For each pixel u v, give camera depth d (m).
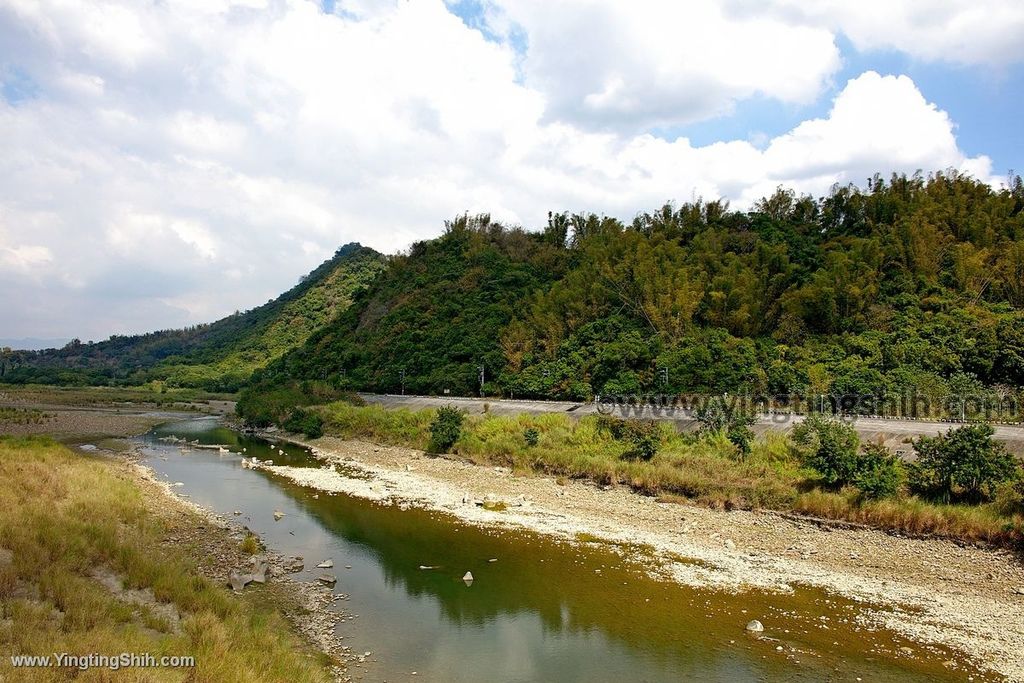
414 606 18.38
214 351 175.88
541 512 29.53
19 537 17.20
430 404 65.06
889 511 24.06
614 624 17.33
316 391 75.88
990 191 75.19
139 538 20.95
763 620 17.64
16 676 10.31
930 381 43.59
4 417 64.75
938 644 16.20
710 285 66.56
